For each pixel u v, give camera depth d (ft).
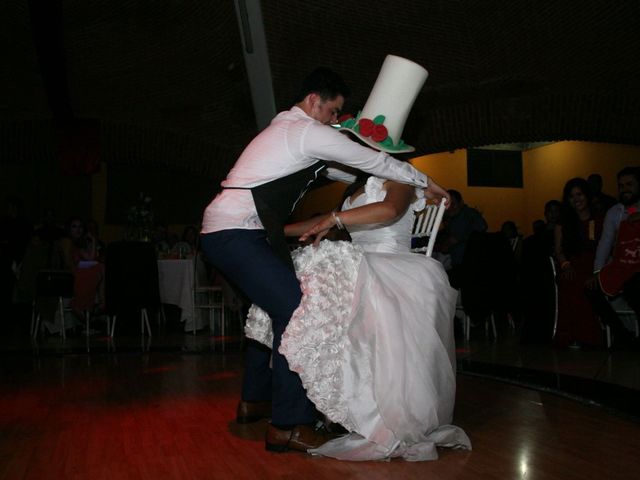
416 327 7.74
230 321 29.17
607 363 14.73
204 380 13.38
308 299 7.54
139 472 6.94
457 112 27.55
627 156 34.45
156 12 27.76
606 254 16.21
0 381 13.43
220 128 29.91
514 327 25.54
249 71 26.50
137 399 11.27
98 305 24.12
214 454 7.65
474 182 41.45
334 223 7.87
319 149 7.71
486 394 11.33
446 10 25.98
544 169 40.55
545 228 19.52
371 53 26.99
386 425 7.29
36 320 24.32
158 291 22.52
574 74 25.93
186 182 38.09
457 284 21.27
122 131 30.25
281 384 7.77
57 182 37.27
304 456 7.57
